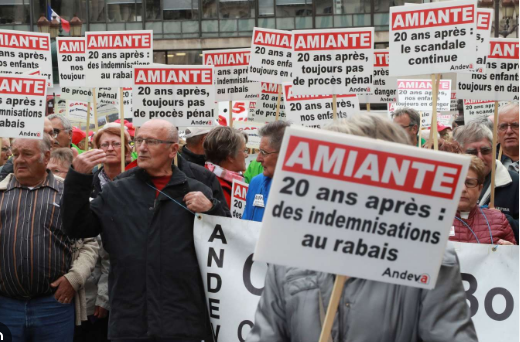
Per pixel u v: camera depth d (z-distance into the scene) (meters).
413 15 5.95
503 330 4.23
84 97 9.73
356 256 2.46
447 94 10.92
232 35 35.19
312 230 2.44
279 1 34.94
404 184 2.45
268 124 5.41
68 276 5.16
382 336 2.56
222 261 4.58
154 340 4.49
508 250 4.25
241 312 4.55
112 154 6.60
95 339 6.10
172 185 4.62
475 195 4.80
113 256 4.54
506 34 24.81
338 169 2.43
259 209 5.75
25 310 5.09
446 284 2.59
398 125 2.64
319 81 6.77
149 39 7.40
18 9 34.03
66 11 34.56
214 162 6.77
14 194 5.12
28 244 5.04
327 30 6.74
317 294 2.63
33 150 5.06
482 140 5.84
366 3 34.47
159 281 4.49
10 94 5.88
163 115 6.46
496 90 6.84
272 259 2.44
